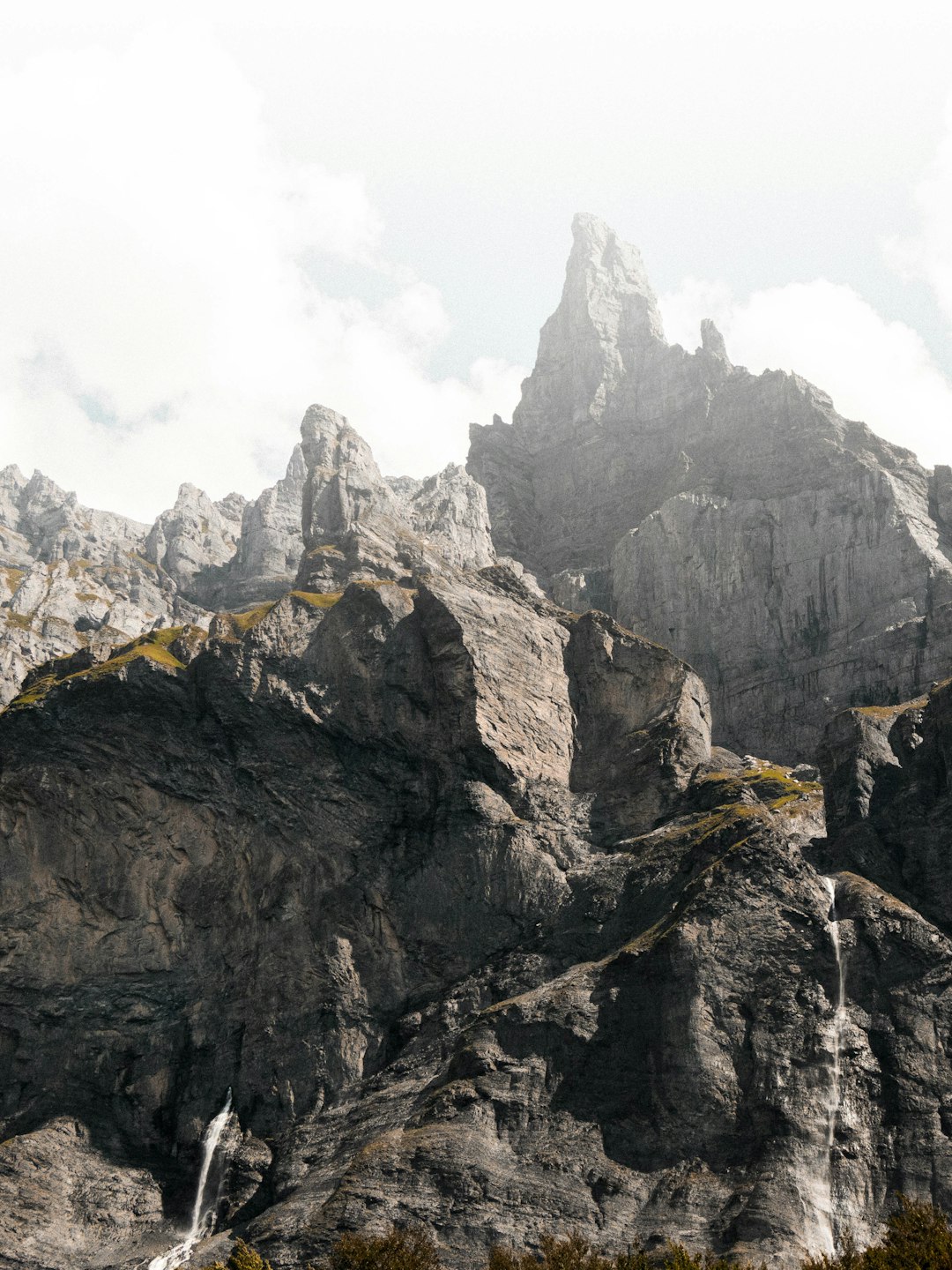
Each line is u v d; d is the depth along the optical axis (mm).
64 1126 125812
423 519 185250
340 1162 113688
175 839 136375
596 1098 111125
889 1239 82875
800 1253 99312
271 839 135250
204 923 134625
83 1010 132500
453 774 136500
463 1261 101750
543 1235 102000
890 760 132375
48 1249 117000
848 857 124875
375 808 136375
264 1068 126188
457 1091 111312
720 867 117938
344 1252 90438
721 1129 108188
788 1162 105062
